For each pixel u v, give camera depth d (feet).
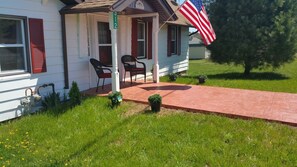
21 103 19.04
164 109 20.03
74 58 24.00
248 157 12.40
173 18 30.96
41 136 15.08
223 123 16.67
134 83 30.27
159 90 26.08
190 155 12.62
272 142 13.87
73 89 20.66
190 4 23.49
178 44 47.26
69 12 21.65
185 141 14.20
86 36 25.18
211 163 11.91
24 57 19.47
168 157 12.57
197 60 99.19
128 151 13.14
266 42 44.14
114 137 14.73
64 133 15.48
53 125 16.65
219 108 19.39
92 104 20.59
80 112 18.83
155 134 15.16
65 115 18.31
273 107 19.80
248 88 31.45
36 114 19.13
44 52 20.76
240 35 45.09
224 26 46.06
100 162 12.16
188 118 17.72
